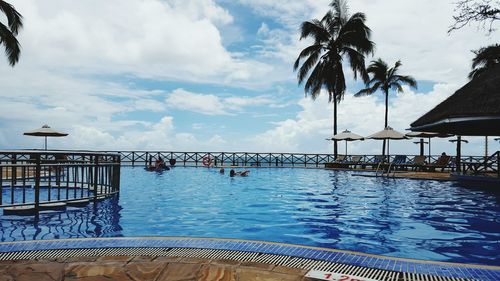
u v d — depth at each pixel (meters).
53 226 6.55
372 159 25.95
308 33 29.52
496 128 18.12
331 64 29.19
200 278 3.51
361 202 10.16
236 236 6.17
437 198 10.97
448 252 5.25
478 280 3.57
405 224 7.21
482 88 13.73
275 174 20.84
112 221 7.17
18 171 14.66
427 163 22.86
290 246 4.55
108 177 10.35
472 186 14.48
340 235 6.28
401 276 3.64
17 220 7.02
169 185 14.25
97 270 3.71
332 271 3.73
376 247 5.52
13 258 4.08
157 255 4.20
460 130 19.39
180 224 7.06
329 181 16.56
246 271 3.70
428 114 16.31
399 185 14.83
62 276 3.55
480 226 7.05
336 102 29.97
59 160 8.40
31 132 21.05
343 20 29.67
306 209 8.92
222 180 16.56
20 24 20.34
